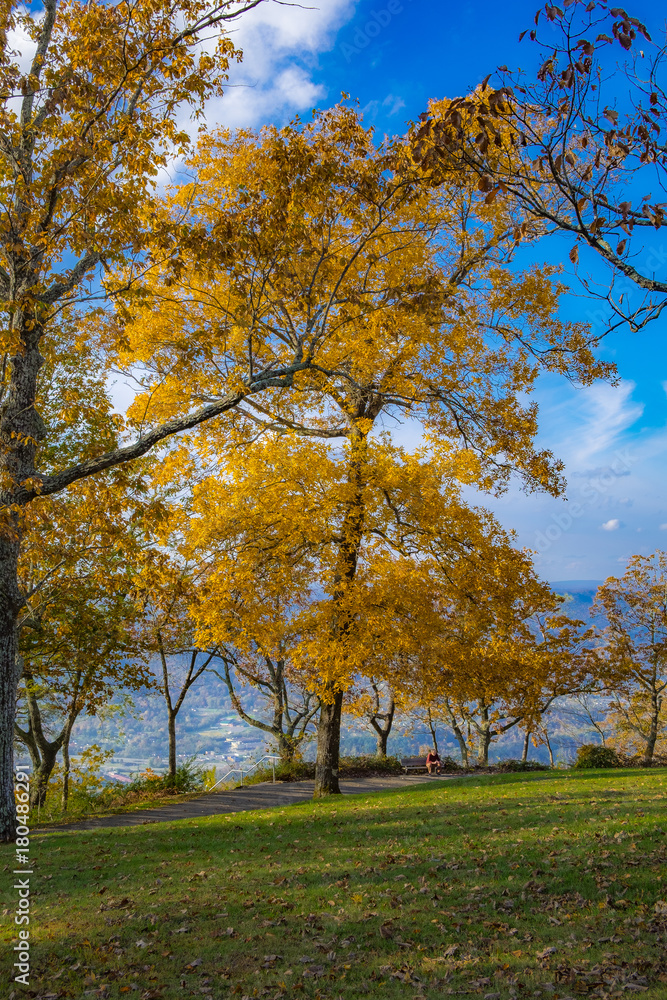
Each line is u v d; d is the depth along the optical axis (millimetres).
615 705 33062
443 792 15164
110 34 10266
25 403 12055
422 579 16266
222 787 22266
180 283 14133
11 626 12336
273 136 12789
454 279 17406
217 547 16562
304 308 13062
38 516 11656
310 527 15305
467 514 16625
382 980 5207
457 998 4793
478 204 16531
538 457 17500
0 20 10336
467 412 17734
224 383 13391
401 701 25828
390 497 16359
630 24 4918
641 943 5305
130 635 22984
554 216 5688
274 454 15945
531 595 16984
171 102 10398
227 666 27219
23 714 23922
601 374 16828
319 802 15680
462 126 5492
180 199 14570
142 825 14094
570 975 4926
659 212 5379
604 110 5336
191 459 16812
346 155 12109
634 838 8242
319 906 6926
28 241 10695
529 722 21656
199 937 6262
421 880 7465
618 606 30422
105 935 6457
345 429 19203
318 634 15344
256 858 9531
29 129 11070
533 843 8602
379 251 15188
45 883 8828
